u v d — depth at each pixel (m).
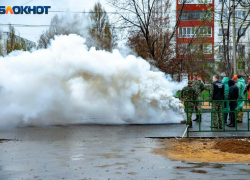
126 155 9.39
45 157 9.14
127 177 7.29
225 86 15.62
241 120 16.52
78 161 8.70
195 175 7.41
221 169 7.94
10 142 11.35
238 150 9.90
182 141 11.46
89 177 7.31
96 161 8.69
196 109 16.66
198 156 9.38
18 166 8.23
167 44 31.30
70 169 7.94
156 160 8.86
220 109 14.01
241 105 16.34
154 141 11.50
